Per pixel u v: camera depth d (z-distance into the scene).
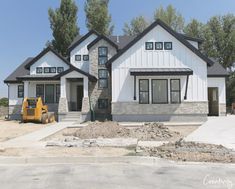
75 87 32.00
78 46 32.84
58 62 32.47
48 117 27.05
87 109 28.28
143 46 26.59
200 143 13.92
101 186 8.04
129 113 26.28
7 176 9.41
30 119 26.44
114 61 26.58
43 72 32.47
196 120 26.19
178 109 26.23
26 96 30.70
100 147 14.22
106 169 10.20
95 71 30.62
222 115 32.25
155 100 26.48
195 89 26.38
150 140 16.48
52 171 10.01
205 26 56.28
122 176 9.17
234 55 55.25
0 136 18.80
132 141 15.24
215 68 32.78
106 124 19.52
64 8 47.72
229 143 14.74
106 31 53.16
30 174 9.63
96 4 53.19
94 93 30.44
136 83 26.34
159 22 26.58
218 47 56.16
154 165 10.84
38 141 16.30
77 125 24.25
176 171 9.84
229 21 56.19
